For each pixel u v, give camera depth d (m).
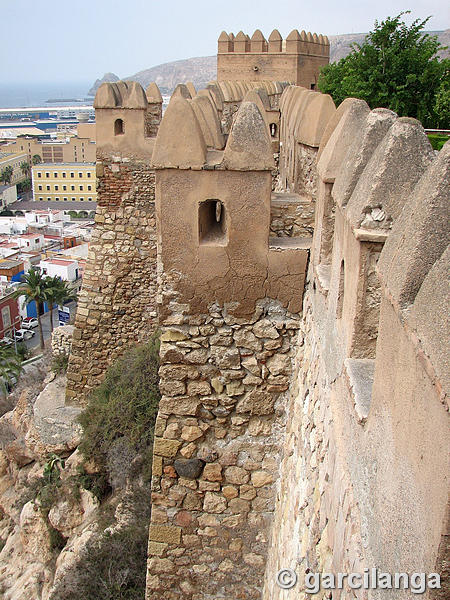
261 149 5.53
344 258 3.63
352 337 3.33
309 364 5.15
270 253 5.87
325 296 4.49
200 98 7.33
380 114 3.69
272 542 6.27
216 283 5.98
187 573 6.89
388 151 3.12
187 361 6.28
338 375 3.63
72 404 14.35
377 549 2.39
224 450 6.49
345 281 3.58
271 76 27.12
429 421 1.90
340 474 3.19
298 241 6.11
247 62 27.16
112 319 14.45
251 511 6.62
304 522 4.36
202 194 5.70
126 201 13.95
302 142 6.59
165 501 6.71
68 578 8.91
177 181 5.66
